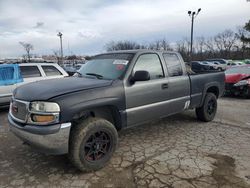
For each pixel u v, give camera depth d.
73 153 3.27
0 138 5.00
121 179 3.29
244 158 3.88
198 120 6.05
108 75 4.07
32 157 4.04
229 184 3.12
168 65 4.77
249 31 39.25
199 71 6.11
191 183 3.15
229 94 10.02
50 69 8.57
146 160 3.83
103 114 3.85
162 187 3.08
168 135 5.00
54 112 3.07
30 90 3.45
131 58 4.15
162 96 4.47
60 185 3.17
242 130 5.33
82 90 3.37
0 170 3.60
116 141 3.69
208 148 4.29
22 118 3.32
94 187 3.12
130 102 3.91
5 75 7.41
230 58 60.81
